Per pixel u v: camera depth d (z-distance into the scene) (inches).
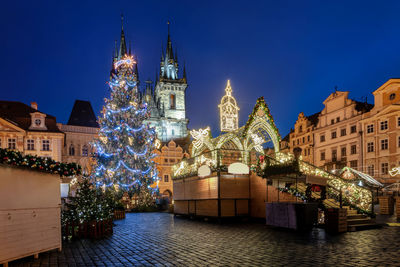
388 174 1499.8
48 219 343.6
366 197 564.4
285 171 526.6
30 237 316.2
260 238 417.1
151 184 1486.2
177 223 676.7
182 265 276.4
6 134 1701.5
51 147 1795.0
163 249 352.5
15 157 297.9
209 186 712.4
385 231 466.6
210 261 287.7
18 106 1952.5
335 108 1893.5
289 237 420.5
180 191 876.6
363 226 490.9
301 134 2223.2
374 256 294.7
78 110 2556.6
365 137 1651.1
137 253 334.0
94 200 491.8
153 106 4020.7
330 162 1846.7
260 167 681.0
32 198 324.8
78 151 2178.9
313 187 555.8
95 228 452.8
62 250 361.1
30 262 303.9
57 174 364.5
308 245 357.1
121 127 1438.2
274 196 634.2
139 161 1473.9
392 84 1519.4
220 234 468.4
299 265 266.8
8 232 292.2
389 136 1512.1
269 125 724.7
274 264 271.9
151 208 1274.6
